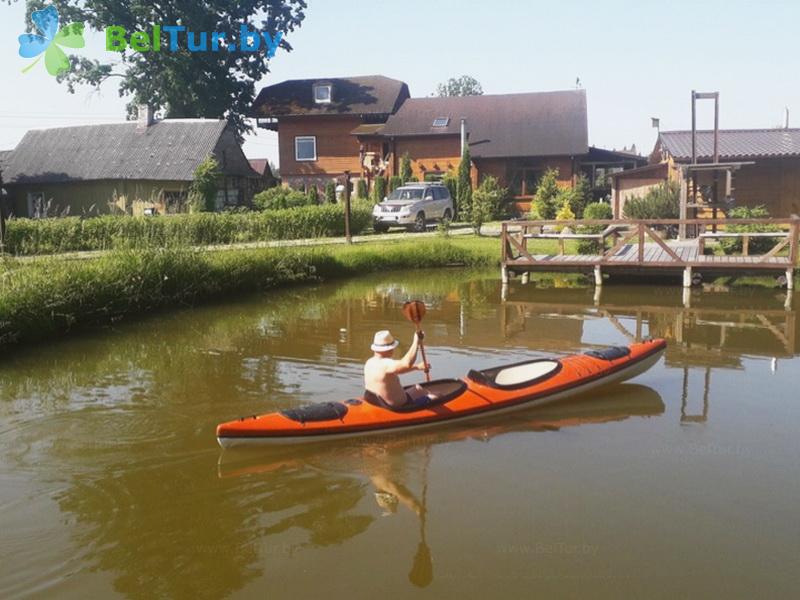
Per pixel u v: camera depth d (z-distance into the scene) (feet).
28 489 18.95
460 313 43.52
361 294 51.06
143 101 140.67
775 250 48.91
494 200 99.09
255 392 26.73
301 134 124.47
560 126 107.55
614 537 16.55
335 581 14.97
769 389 27.43
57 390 27.22
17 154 117.19
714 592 14.47
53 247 69.92
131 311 42.80
